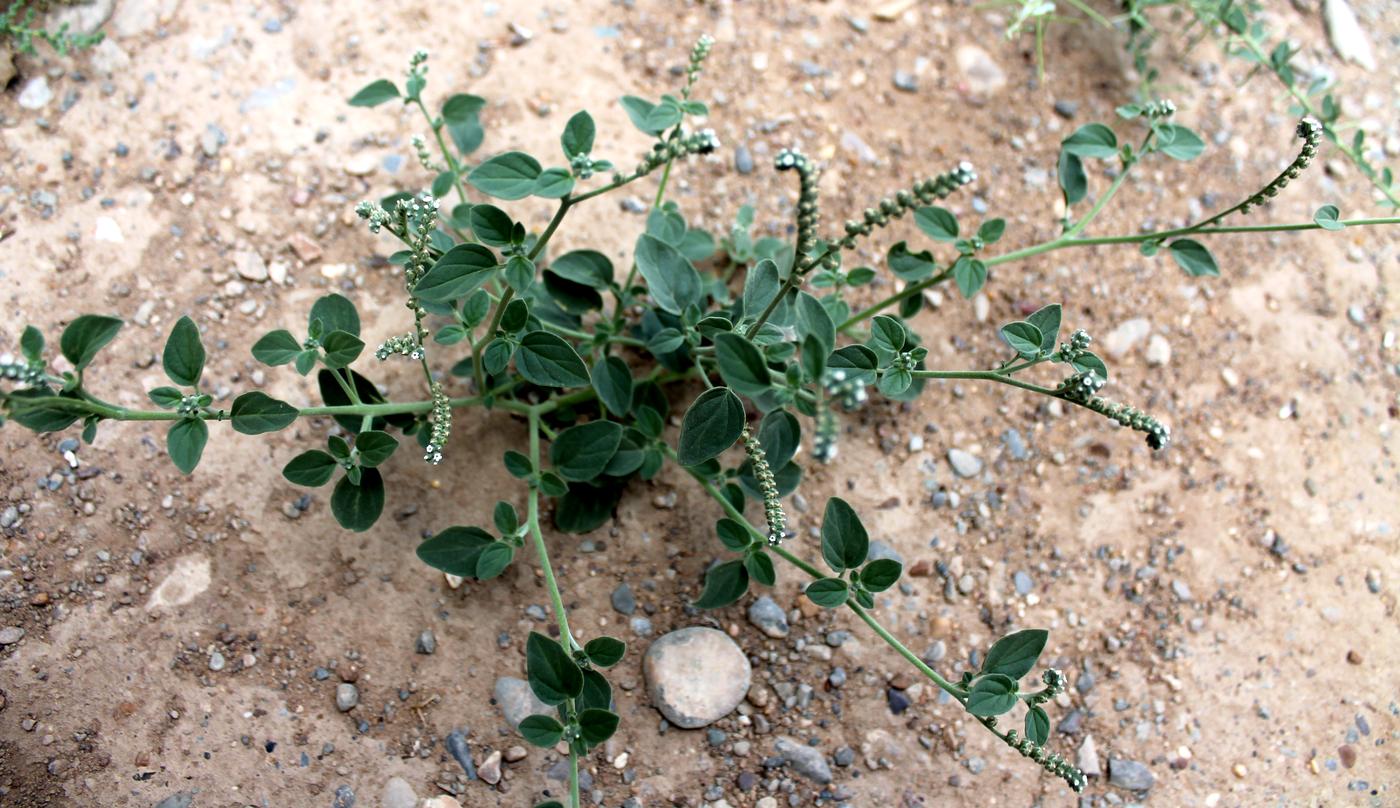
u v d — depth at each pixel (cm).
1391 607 69
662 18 77
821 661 65
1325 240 77
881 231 74
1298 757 66
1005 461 70
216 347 66
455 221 64
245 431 54
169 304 67
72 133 69
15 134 69
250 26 73
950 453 69
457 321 61
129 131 70
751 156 74
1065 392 54
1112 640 67
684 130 74
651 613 65
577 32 76
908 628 66
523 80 74
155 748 60
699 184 73
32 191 68
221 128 71
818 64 77
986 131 77
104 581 62
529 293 62
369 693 62
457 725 62
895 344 56
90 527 63
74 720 60
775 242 70
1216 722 66
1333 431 73
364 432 56
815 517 67
